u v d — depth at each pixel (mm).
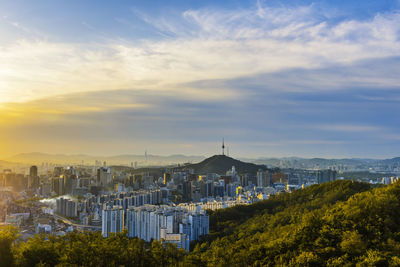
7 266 129625
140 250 150000
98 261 134750
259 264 159250
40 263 129875
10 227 141000
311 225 170375
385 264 129875
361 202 183875
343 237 150375
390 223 160375
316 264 141000
